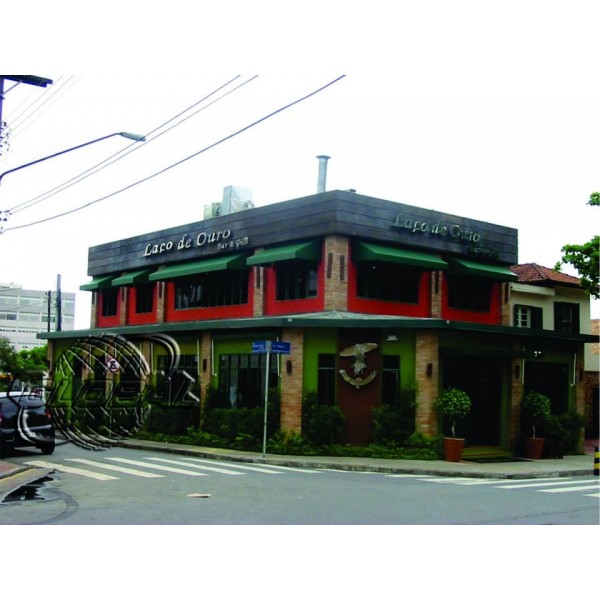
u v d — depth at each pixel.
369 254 24.44
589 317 34.34
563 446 26.48
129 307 34.84
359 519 11.29
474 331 23.80
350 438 22.67
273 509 12.21
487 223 29.06
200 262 29.77
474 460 22.88
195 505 12.60
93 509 12.16
